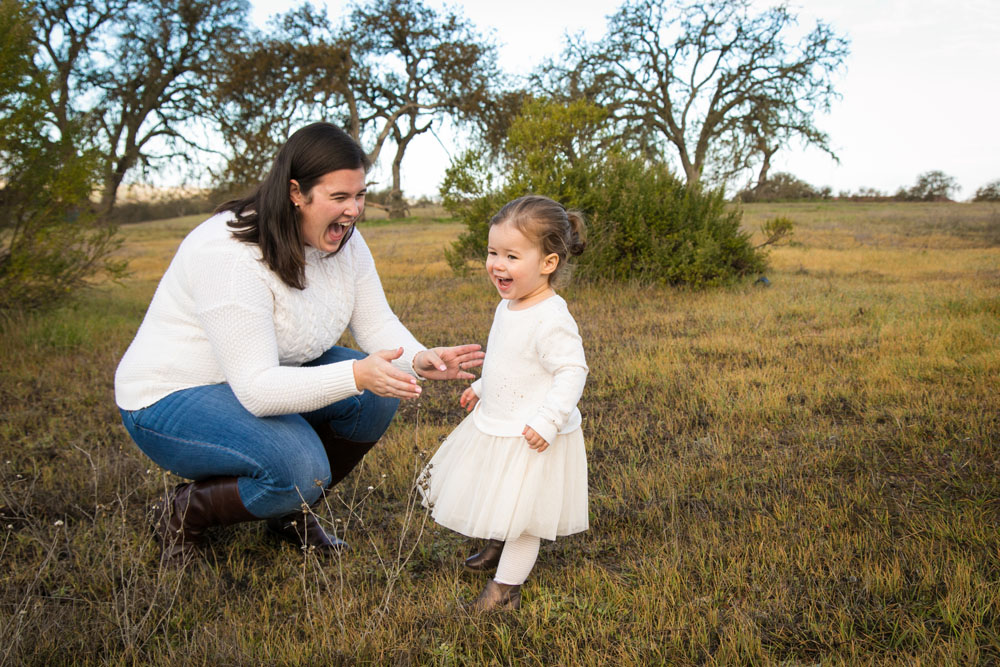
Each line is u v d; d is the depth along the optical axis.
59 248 7.84
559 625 2.37
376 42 39.53
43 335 7.00
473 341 6.77
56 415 4.75
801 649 2.23
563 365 2.47
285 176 2.40
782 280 10.55
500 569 2.55
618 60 37.66
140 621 2.36
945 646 2.12
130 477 3.58
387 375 2.37
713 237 10.33
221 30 33.97
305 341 2.72
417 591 2.62
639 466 3.78
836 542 2.82
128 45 31.33
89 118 8.35
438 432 4.24
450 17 40.44
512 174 10.74
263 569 2.81
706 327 7.16
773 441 4.01
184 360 2.61
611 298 8.95
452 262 12.02
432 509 2.72
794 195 51.97
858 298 8.48
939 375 4.96
